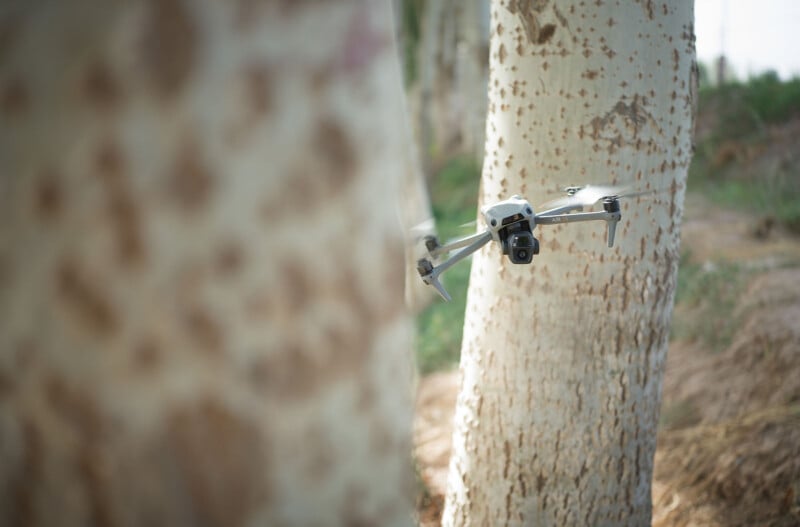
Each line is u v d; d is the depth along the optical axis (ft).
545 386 8.13
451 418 13.84
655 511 10.44
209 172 3.50
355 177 3.96
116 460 3.59
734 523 10.01
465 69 32.27
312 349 3.87
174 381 3.56
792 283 14.26
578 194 6.97
